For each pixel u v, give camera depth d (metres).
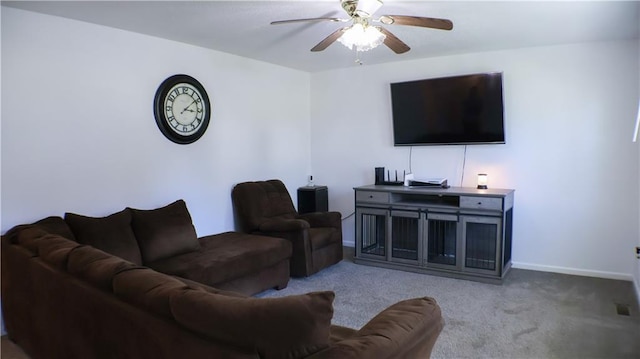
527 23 3.22
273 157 4.96
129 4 2.69
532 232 4.24
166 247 3.21
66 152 2.99
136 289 1.56
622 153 3.81
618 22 3.19
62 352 2.04
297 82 5.33
